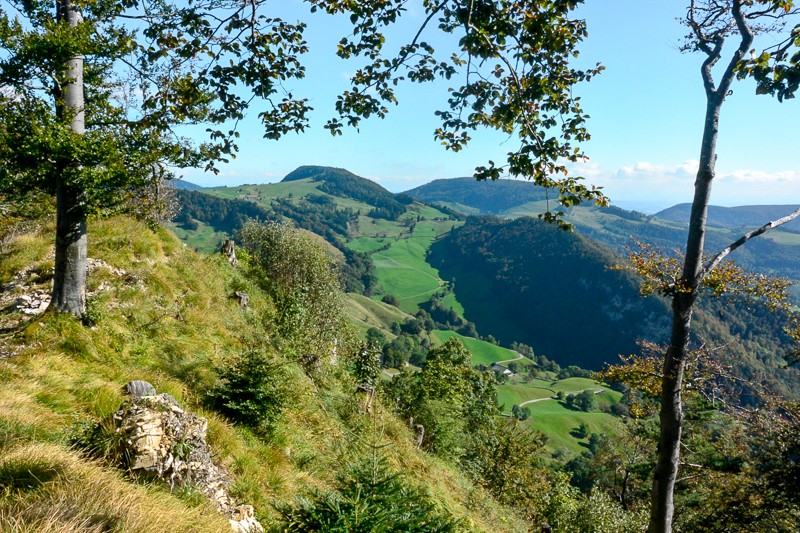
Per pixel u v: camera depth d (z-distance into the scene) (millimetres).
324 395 11891
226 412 7672
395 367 91688
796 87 3627
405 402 18938
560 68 4430
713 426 17516
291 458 7586
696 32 8141
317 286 20625
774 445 11602
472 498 13352
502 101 4477
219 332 11750
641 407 12555
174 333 10164
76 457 4062
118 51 6719
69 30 6641
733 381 10023
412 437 14641
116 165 6969
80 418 5484
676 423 8375
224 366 9188
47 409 5332
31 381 5926
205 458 5254
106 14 7398
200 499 4508
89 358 7453
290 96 4809
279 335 14898
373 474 4328
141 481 4285
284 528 4426
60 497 3215
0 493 3209
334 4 4230
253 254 22250
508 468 21047
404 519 4035
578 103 4488
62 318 7879
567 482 21281
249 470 6156
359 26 4508
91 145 6938
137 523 3297
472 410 26188
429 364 25391
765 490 12086
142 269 11852
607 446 32719
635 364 9977
